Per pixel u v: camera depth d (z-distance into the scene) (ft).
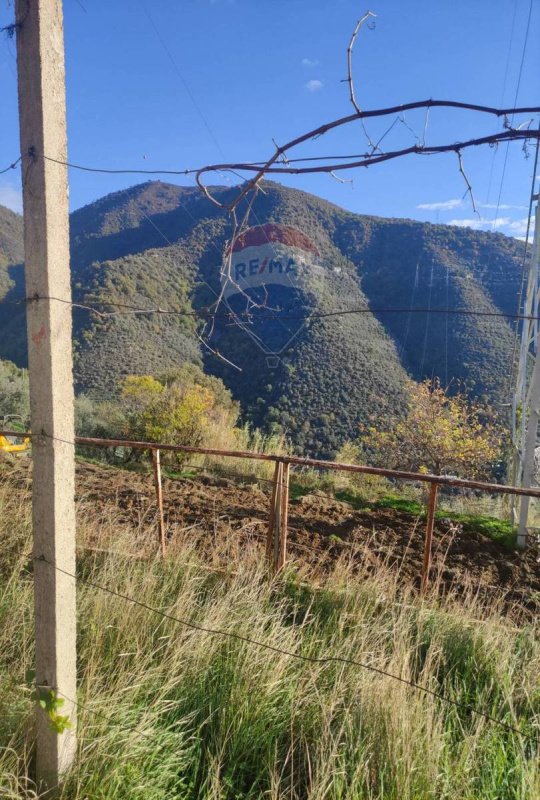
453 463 38.55
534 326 25.16
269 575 13.94
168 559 14.24
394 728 8.33
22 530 15.35
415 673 10.69
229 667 9.81
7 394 54.24
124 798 7.41
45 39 6.60
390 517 22.04
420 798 7.65
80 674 9.59
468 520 22.66
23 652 9.70
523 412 24.16
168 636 10.10
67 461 7.34
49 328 6.97
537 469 24.25
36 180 6.79
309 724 8.99
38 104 6.66
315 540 18.49
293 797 8.03
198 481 25.90
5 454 27.66
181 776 8.21
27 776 7.18
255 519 19.99
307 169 7.07
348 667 10.09
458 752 8.63
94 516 17.61
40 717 7.39
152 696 9.30
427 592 14.53
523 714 9.82
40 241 6.86
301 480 27.99
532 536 20.56
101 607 10.93
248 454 14.42
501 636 12.02
